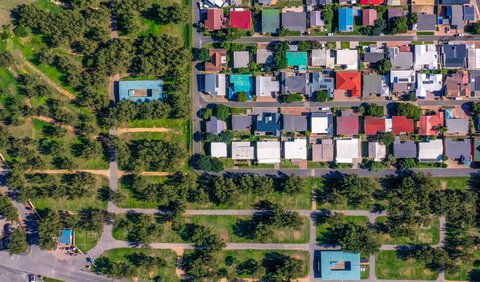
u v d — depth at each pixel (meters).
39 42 105.06
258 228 101.19
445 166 102.12
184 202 102.44
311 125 101.75
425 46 101.19
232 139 103.88
